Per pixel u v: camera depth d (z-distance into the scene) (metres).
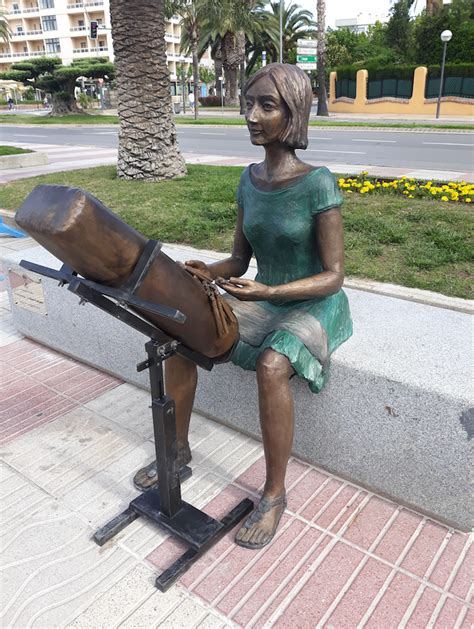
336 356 2.21
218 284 1.86
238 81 35.66
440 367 2.12
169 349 1.80
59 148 14.82
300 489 2.35
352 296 2.95
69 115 31.92
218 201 6.06
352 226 4.89
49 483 2.42
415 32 27.19
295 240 2.06
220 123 21.53
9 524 2.19
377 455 2.22
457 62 25.12
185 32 27.89
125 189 7.04
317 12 22.92
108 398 3.12
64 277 1.66
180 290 1.70
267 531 2.04
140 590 1.88
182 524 2.06
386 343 2.33
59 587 1.90
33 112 40.38
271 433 1.97
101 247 1.43
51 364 3.57
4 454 2.63
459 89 24.30
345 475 2.37
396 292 3.55
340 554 2.01
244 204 2.19
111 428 2.83
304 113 1.92
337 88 29.45
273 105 1.88
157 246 1.55
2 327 4.17
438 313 2.69
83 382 3.32
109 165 9.77
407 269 3.94
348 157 11.44
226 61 33.47
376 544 2.05
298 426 2.43
